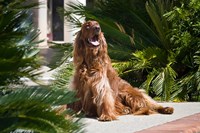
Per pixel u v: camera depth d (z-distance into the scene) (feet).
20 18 17.66
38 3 17.60
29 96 15.94
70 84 32.42
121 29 47.11
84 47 31.60
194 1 47.55
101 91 31.42
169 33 47.24
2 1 16.70
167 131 27.86
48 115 15.80
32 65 17.08
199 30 47.26
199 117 33.37
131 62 46.26
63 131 15.92
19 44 17.65
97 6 48.78
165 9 48.32
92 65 31.60
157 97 43.86
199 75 44.57
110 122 30.94
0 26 16.89
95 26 31.12
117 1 48.19
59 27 98.17
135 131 27.91
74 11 48.11
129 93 34.37
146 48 46.57
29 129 15.65
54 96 16.08
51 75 45.47
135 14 48.34
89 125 29.45
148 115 33.96
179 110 37.04
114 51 46.91
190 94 45.16
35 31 18.37
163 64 47.26
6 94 16.55
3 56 16.17
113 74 33.45
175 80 45.88
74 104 31.89
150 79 44.50
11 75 16.66
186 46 46.57
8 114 15.76
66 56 45.57
